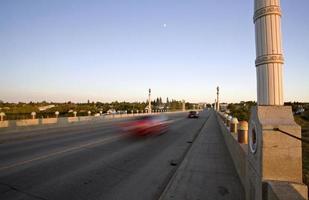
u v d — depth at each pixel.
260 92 4.08
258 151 3.67
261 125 3.50
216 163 8.56
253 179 4.06
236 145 7.55
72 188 6.09
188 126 26.52
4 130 18.28
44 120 23.62
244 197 5.40
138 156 10.13
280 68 3.88
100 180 6.78
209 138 15.48
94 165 8.39
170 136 17.52
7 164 8.24
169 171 7.88
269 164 3.41
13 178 6.74
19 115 22.55
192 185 6.21
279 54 3.87
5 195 5.54
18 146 12.12
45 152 10.48
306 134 21.39
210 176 6.98
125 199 5.49
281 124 3.45
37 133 18.02
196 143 13.33
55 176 7.01
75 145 12.50
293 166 3.36
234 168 7.86
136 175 7.36
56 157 9.48
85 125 26.28
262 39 3.99
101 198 5.51
